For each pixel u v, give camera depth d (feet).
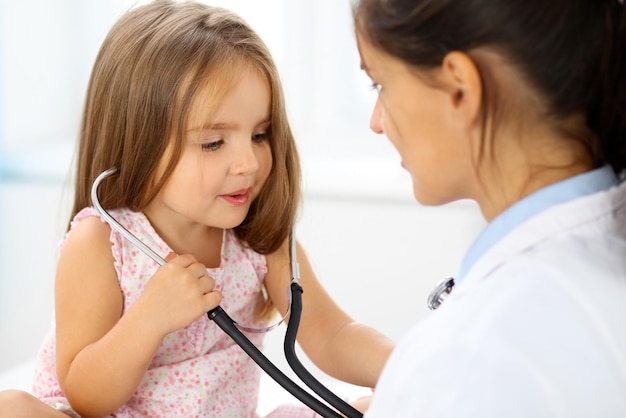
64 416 4.79
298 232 10.03
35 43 11.76
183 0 5.24
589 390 2.71
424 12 2.96
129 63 4.83
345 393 6.88
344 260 9.91
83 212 5.10
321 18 11.33
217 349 5.30
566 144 3.01
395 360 2.98
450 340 2.81
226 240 5.39
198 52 4.69
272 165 5.16
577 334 2.76
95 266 4.97
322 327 5.42
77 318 4.94
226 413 5.24
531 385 2.69
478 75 2.93
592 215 2.97
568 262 2.86
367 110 11.53
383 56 3.12
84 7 12.10
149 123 4.75
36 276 10.55
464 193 3.26
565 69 2.92
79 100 12.32
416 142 3.16
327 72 11.49
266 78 4.87
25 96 11.74
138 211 5.08
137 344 4.63
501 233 3.07
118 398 4.77
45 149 11.75
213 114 4.66
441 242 9.72
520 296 2.81
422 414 2.77
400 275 9.75
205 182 4.73
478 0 2.90
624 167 3.16
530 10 2.89
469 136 3.05
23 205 10.85
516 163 3.04
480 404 2.69
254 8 11.29
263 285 5.58
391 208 9.93
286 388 4.46
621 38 2.96
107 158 4.96
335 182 10.36
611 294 2.83
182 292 4.62
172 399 5.13
